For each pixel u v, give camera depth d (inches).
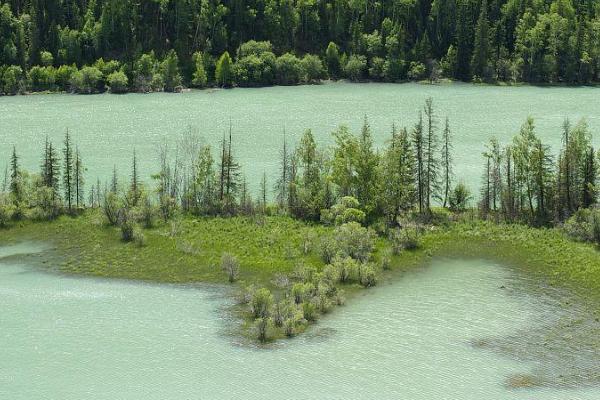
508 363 2696.9
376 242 3914.9
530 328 2957.7
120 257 3742.6
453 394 2507.4
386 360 2731.3
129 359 2743.6
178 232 4010.8
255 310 3070.9
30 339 2881.4
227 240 3922.2
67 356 2760.8
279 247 3836.1
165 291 3353.8
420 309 3157.0
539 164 4158.5
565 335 2891.2
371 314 3112.7
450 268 3619.6
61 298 3272.6
